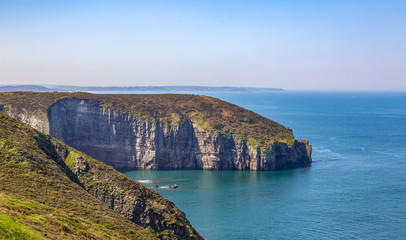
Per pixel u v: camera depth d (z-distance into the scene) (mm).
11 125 101875
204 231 115125
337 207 135750
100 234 69562
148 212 93250
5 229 52219
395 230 116062
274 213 130000
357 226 118938
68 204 78062
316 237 111375
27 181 80312
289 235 112500
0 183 77562
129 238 75812
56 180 85188
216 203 140750
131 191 96625
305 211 131750
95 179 99188
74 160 102438
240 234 113188
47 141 105562
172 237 92312
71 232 63062
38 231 57125
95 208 81188
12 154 87500
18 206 63906
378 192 152625
